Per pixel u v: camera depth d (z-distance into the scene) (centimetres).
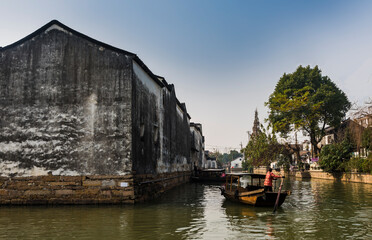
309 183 2659
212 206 1240
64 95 1225
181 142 2561
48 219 911
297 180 3145
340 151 2842
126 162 1184
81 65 1246
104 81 1238
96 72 1243
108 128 1206
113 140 1198
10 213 1002
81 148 1190
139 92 1362
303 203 1351
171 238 716
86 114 1215
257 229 825
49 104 1218
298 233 782
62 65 1244
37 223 856
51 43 1257
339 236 757
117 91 1234
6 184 1168
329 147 2983
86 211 1045
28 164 1179
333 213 1089
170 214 1027
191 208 1170
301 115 3306
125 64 1255
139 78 1372
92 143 1195
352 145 2794
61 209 1082
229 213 1075
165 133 1881
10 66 1245
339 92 3347
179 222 897
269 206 1225
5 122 1209
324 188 2112
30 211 1039
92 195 1159
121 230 786
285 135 3709
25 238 705
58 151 1186
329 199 1492
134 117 1261
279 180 3161
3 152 1189
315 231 807
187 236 738
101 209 1086
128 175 1175
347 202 1384
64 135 1197
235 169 8206
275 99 3403
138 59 1315
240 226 860
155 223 871
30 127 1204
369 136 2227
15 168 1177
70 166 1177
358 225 885
